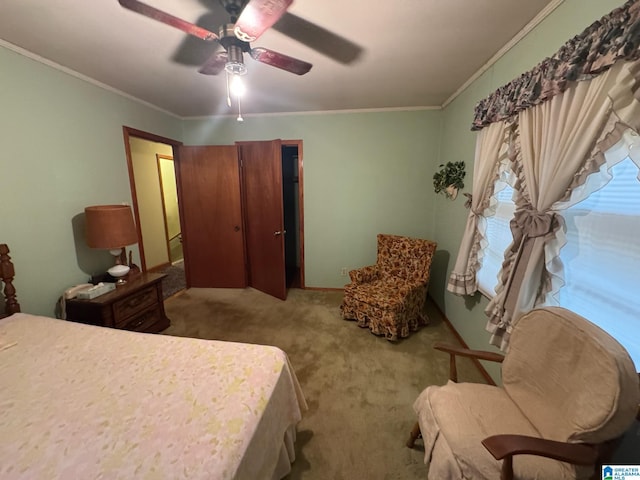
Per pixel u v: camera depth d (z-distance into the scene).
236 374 1.16
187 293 3.74
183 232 3.83
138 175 4.36
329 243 3.77
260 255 3.73
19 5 1.42
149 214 4.59
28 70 1.91
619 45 0.93
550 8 1.40
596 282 1.17
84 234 2.36
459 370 2.15
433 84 2.53
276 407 1.14
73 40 1.76
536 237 1.36
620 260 1.07
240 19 1.08
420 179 3.43
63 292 2.18
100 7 1.44
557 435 1.00
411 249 2.95
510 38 1.74
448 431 1.11
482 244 2.10
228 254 3.86
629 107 0.94
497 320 1.61
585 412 0.93
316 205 3.68
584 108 1.12
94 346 1.36
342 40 1.77
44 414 0.95
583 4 1.20
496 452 0.86
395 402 1.82
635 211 1.01
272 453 1.08
